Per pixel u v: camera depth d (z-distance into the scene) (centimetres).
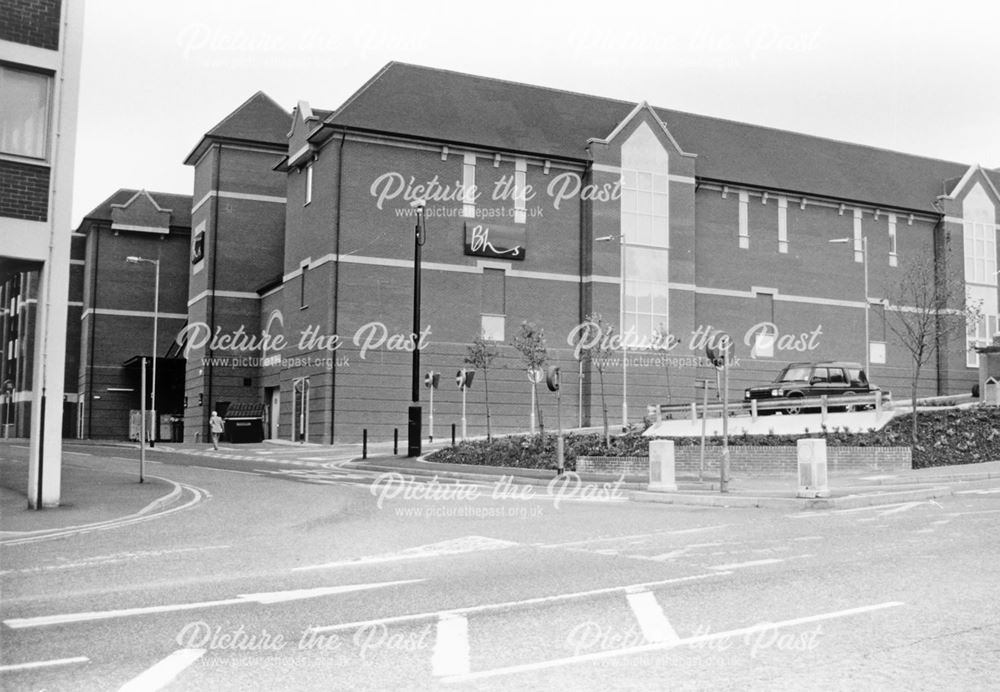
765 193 4894
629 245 4434
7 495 1742
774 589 863
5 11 1557
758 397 3247
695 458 2436
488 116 4325
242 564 1034
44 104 1605
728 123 5238
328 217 3956
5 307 6844
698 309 4684
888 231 5269
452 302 4078
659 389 4438
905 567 976
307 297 4153
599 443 2631
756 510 1612
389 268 3978
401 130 4019
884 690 552
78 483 1988
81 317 6297
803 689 555
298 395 4203
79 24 1625
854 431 2670
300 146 4312
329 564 1033
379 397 3919
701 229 4738
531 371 3569
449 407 4038
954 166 5881
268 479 2217
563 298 4328
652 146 4528
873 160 5550
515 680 579
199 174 5331
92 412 5822
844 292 5094
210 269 4981
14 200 1562
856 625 714
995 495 1820
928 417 2872
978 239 5475
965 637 674
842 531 1293
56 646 675
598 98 4825
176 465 2672
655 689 559
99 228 5944
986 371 3769
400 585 905
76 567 1018
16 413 6228
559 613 772
